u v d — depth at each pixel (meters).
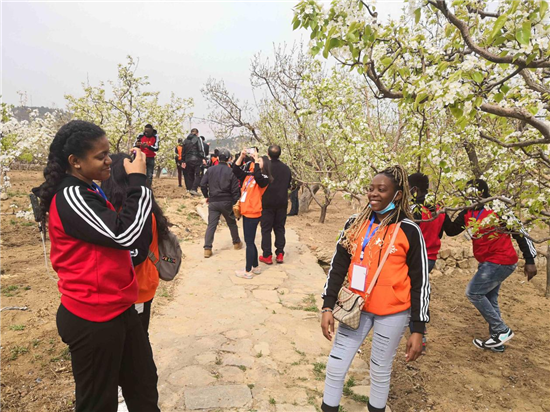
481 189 3.82
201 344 3.89
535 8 2.12
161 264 2.63
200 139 12.45
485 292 4.00
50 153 1.90
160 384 3.21
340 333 2.60
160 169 21.72
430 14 4.06
